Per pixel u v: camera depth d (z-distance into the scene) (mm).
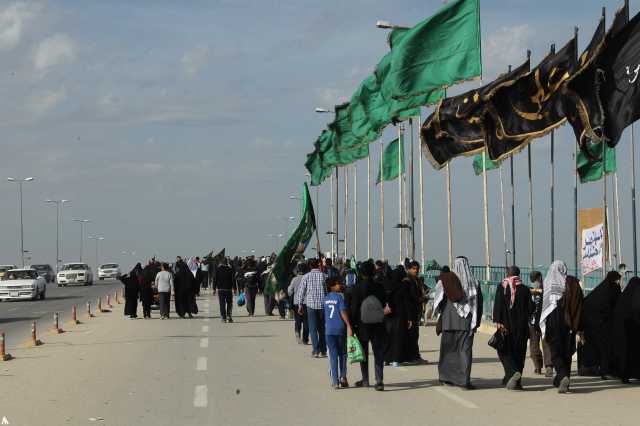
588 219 20438
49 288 74375
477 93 23250
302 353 19906
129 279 33875
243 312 36906
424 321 27703
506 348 13984
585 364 15523
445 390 13922
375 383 14672
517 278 14102
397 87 26453
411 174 33188
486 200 27453
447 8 25656
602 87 15953
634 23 15617
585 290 19297
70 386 14625
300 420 11227
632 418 11172
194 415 11680
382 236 47125
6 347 22375
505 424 10789
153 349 21000
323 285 19078
